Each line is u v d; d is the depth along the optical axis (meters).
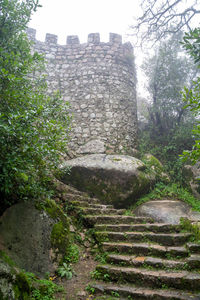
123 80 8.52
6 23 3.38
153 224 3.85
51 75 8.10
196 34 3.87
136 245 3.24
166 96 8.95
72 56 8.46
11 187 2.48
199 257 2.83
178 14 7.30
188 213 5.11
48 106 3.50
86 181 5.88
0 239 2.44
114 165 6.05
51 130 3.08
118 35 8.91
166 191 6.50
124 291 2.49
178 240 3.35
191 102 2.56
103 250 3.31
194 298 2.24
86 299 2.41
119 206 5.88
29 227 2.76
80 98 7.96
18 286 1.90
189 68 9.27
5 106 2.43
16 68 3.09
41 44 8.30
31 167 2.55
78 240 3.54
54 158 3.18
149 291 2.45
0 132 2.08
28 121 2.38
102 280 2.78
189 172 7.11
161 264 2.82
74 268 2.95
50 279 2.60
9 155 2.10
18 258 2.48
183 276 2.52
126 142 7.89
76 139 7.53
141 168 6.45
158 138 8.81
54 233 3.01
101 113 7.82
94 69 8.27
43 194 3.17
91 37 8.65
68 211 4.16
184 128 8.16
